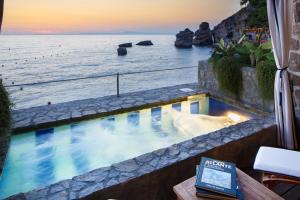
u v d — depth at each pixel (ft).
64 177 9.47
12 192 8.59
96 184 6.13
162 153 7.64
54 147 11.30
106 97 15.16
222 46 15.40
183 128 13.58
